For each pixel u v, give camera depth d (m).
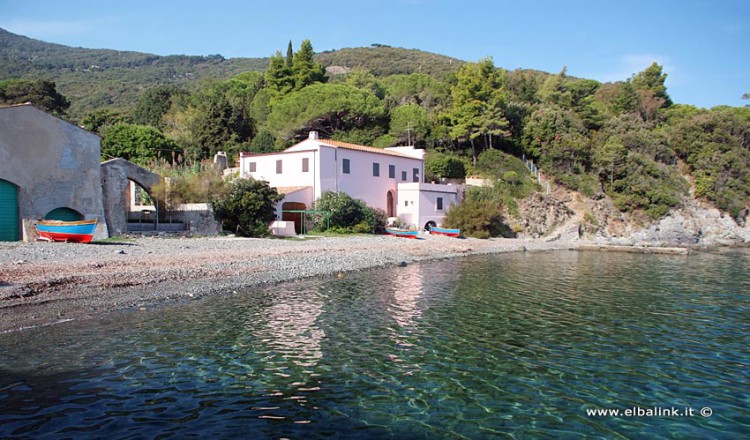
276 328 12.97
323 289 19.00
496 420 7.79
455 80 82.88
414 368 10.12
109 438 6.74
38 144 25.66
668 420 7.95
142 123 79.25
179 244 27.97
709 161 69.69
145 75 184.12
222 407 7.95
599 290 20.92
